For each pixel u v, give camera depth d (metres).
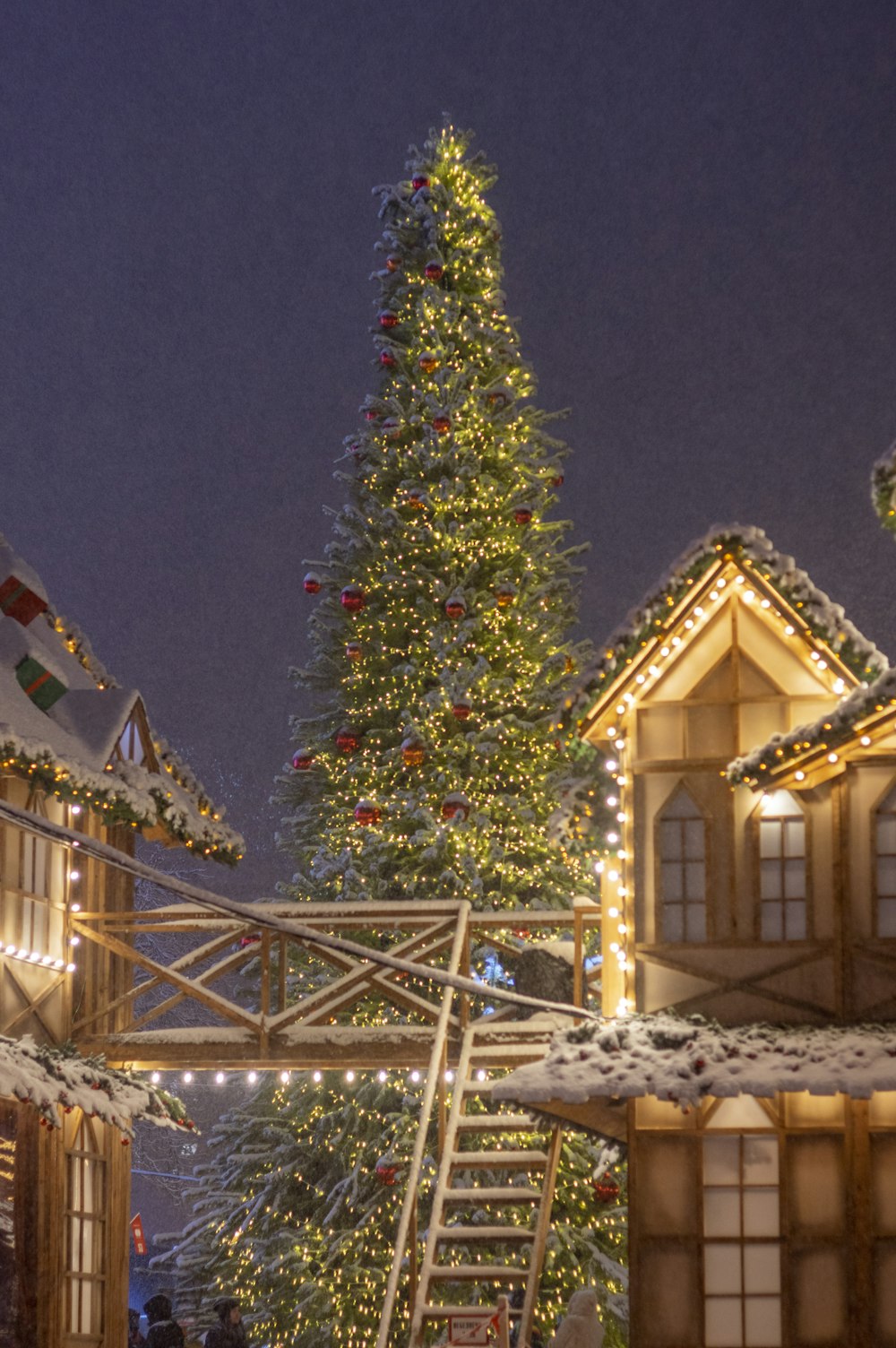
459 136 24.91
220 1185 22.48
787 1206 12.73
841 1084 12.12
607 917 14.30
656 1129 12.91
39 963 16.11
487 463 23.53
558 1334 12.16
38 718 16.56
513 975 19.34
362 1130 20.97
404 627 23.02
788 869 13.49
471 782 21.84
